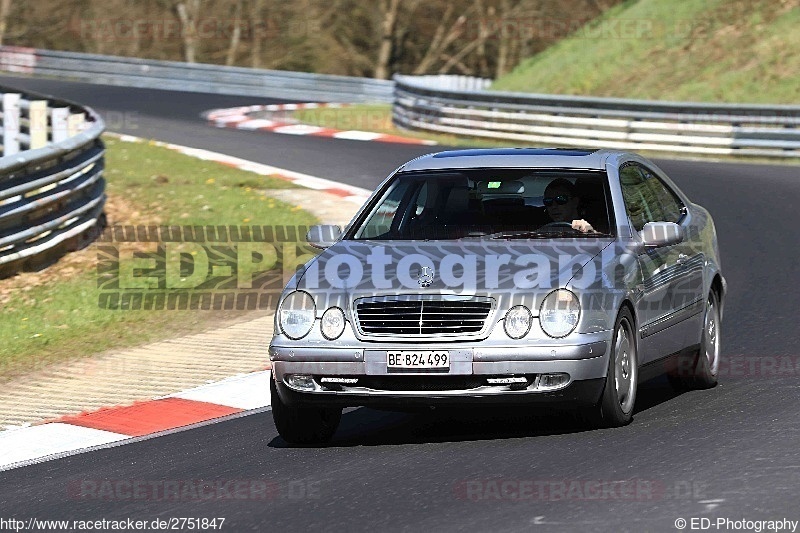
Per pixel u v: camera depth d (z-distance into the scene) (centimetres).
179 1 16212
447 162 2336
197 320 3397
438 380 1945
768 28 8719
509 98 7319
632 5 10338
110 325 3388
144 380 2733
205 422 2327
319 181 5622
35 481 1962
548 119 7156
